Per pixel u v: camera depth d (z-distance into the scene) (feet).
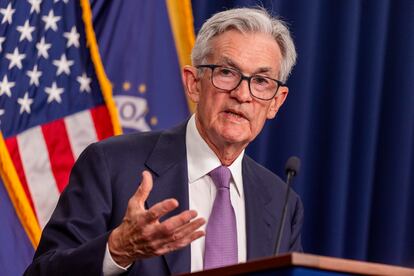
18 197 25.63
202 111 18.39
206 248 17.75
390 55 32.71
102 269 15.61
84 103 27.12
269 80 18.38
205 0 30.09
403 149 32.14
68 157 26.71
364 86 32.12
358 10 31.94
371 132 31.83
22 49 26.68
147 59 28.32
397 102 32.37
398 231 31.91
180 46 28.76
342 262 12.38
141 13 28.50
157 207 14.01
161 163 18.34
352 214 31.60
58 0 27.37
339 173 31.12
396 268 12.98
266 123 30.71
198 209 18.30
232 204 18.72
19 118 26.35
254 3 30.37
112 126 27.04
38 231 25.72
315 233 31.22
